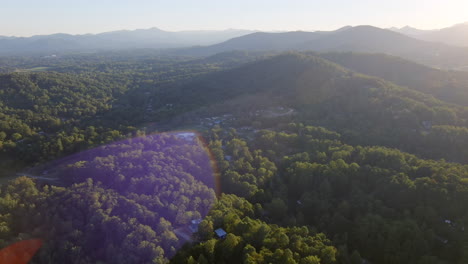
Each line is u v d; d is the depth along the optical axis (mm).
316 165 109125
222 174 108500
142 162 103562
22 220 76000
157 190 86688
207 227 73125
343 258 70875
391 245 74438
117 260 64375
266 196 98875
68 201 79750
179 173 97125
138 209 76500
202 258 63500
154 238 68875
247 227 73875
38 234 71125
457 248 71312
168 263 64750
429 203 83438
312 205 94375
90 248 68812
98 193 82562
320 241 75062
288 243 71500
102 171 96938
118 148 124688
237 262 67000
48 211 77375
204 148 126500
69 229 72062
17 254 66188
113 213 76688
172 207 78938
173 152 117250
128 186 89438
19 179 98000
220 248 68188
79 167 102688
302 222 88750
